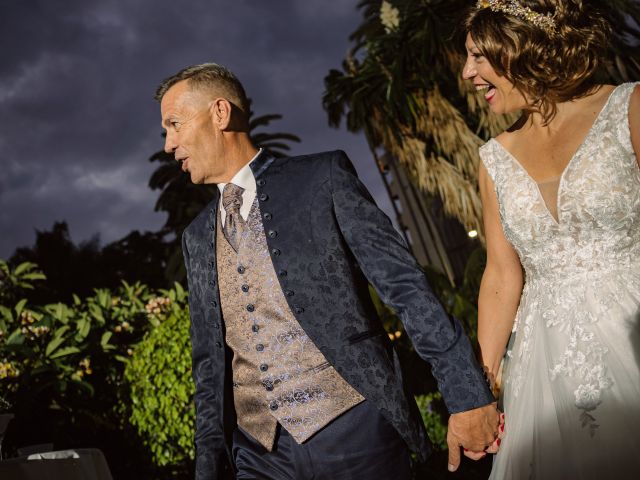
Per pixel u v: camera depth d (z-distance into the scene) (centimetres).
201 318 215
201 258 214
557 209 204
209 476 211
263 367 198
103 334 468
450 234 2745
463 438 192
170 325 441
